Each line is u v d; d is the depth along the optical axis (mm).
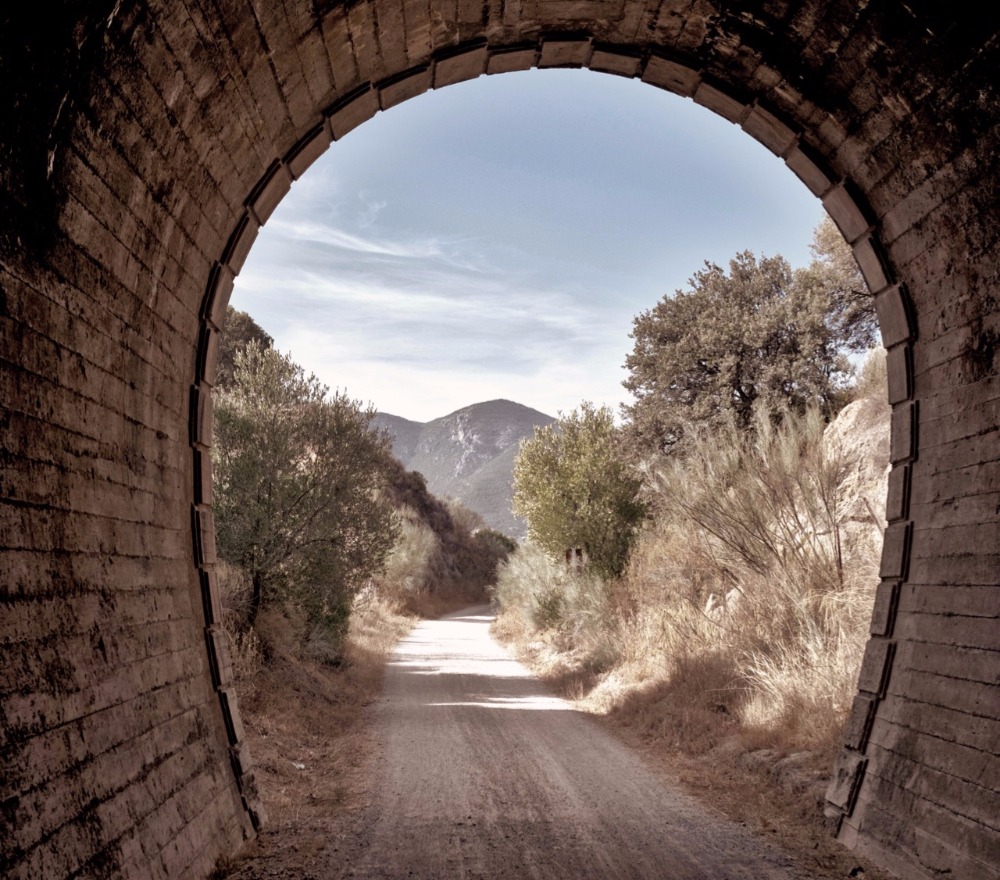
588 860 6008
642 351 26156
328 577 14562
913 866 5773
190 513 6590
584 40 7363
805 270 22609
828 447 13305
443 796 7938
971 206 5953
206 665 6570
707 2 6551
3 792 3293
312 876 5637
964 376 6258
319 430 14703
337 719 11977
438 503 64750
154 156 4812
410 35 6801
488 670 19250
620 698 13227
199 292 6488
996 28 4930
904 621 6746
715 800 7832
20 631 3592
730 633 12562
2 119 3270
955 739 5770
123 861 4285
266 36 5328
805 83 6824
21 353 3678
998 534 5688
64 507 4145
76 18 3482
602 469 21609
